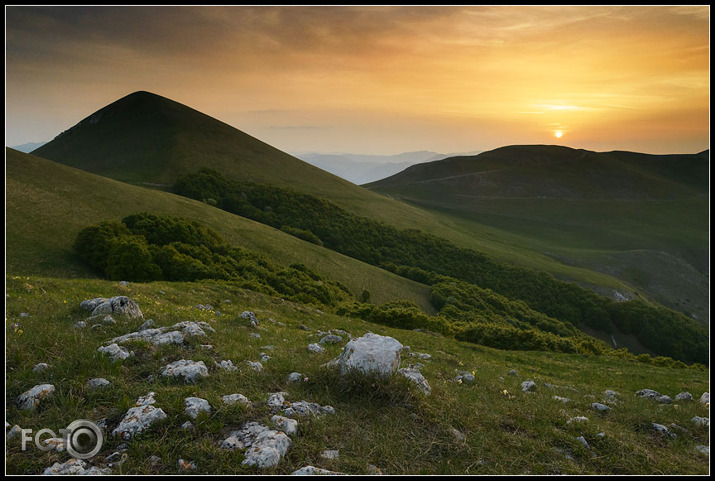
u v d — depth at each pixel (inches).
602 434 297.0
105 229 2405.3
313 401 272.8
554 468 235.0
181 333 358.0
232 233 3526.1
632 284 7642.7
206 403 233.9
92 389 239.3
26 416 205.2
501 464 229.6
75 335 315.3
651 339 4719.5
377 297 3432.6
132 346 307.4
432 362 599.5
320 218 5300.2
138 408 217.0
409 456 223.8
